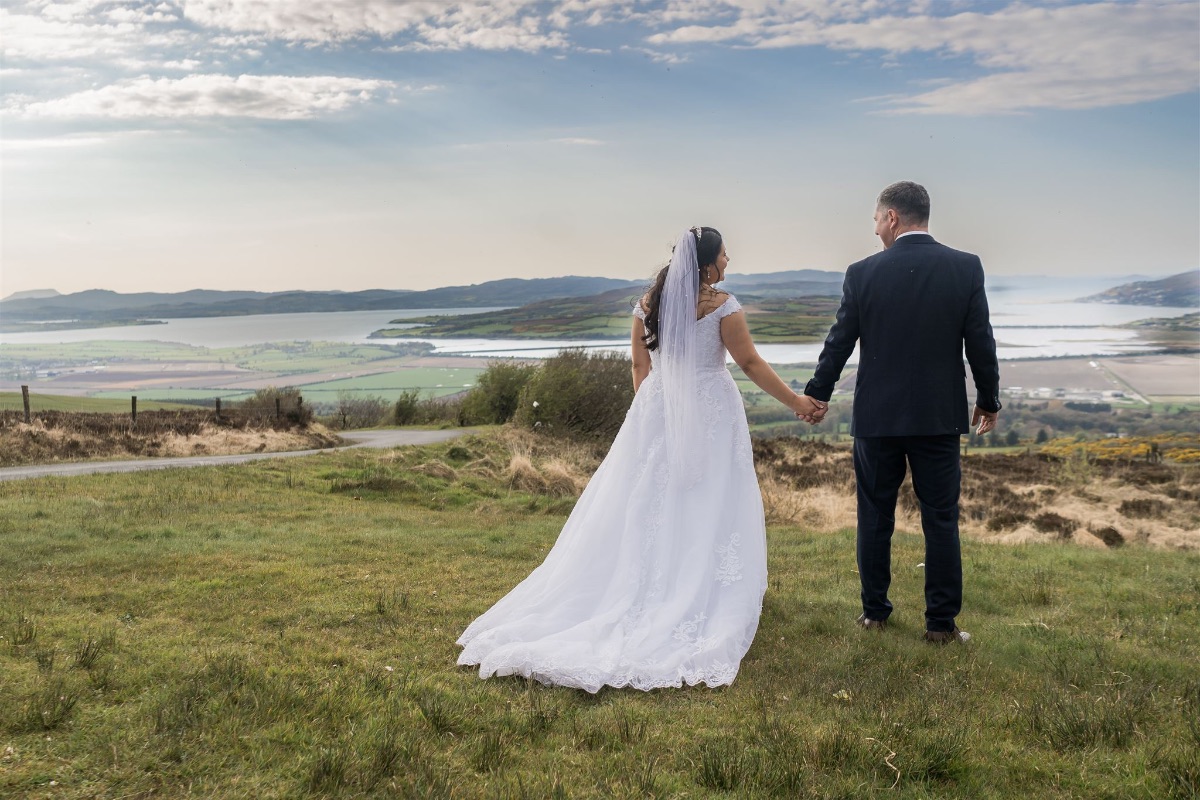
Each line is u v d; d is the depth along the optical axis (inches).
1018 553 327.9
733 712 137.9
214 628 187.5
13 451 839.1
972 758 116.8
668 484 175.6
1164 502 699.4
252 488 613.0
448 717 128.0
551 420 1325.0
